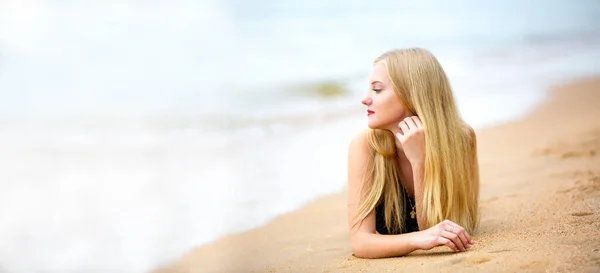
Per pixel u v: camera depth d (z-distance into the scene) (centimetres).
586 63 1162
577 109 733
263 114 813
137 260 360
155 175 544
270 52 1328
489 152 541
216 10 1471
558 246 269
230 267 318
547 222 317
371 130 307
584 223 306
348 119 770
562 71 1077
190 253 358
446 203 300
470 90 937
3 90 898
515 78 1032
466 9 1989
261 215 420
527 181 423
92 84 984
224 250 353
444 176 297
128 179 536
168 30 1343
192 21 1418
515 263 253
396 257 291
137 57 1167
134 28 1307
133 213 446
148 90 955
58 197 494
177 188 498
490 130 654
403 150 304
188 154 617
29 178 549
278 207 438
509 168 470
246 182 508
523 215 339
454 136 301
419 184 297
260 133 707
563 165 458
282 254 329
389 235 295
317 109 841
